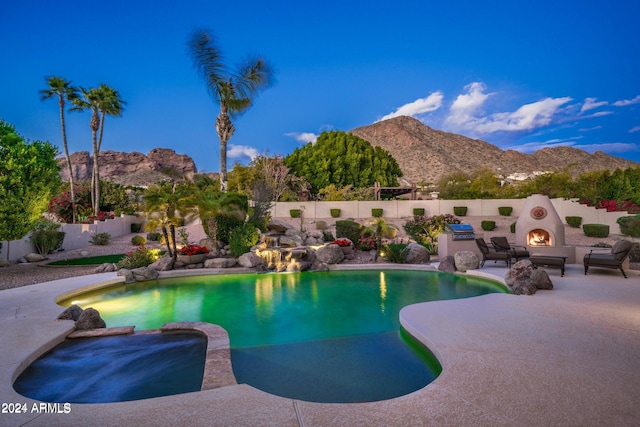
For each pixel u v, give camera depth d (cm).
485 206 3109
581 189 2989
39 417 320
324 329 678
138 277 1175
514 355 445
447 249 1397
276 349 569
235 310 825
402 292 998
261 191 1870
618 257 991
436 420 302
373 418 308
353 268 1388
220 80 2011
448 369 405
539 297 777
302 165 4791
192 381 441
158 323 726
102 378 449
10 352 491
